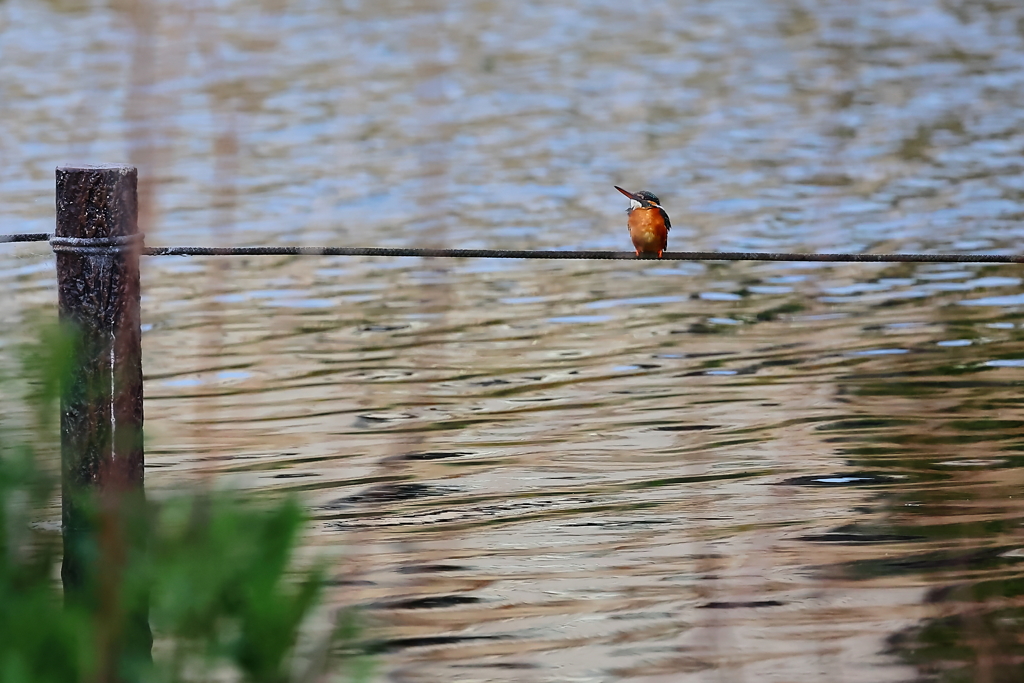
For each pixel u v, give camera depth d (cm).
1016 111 3509
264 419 1366
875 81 4031
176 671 444
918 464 1218
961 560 1004
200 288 1911
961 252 2144
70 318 746
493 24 5272
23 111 3412
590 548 1042
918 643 873
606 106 3659
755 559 1014
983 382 1466
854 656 857
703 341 1658
